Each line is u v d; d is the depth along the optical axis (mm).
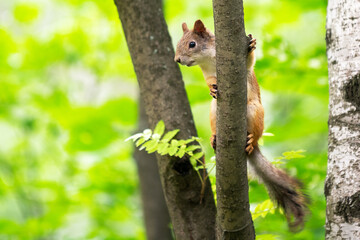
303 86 11523
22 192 15398
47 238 14656
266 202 7387
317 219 9078
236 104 5402
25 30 16688
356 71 5332
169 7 15711
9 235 13562
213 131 7773
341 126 5320
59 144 16609
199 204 6848
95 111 15133
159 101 7254
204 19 16125
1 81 14977
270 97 17844
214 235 6770
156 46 7402
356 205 5066
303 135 14852
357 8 5453
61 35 15031
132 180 14055
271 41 10469
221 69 5371
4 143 18031
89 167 14656
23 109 15672
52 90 15547
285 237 9438
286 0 13539
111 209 13695
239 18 5277
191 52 8164
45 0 17422
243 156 5594
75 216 14562
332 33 5574
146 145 6262
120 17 7602
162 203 11664
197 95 13125
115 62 15812
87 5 15523
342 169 5215
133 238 13172
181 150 6254
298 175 9242
